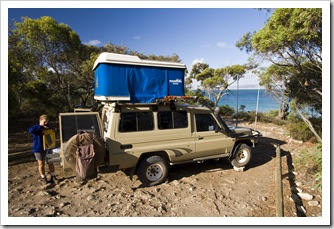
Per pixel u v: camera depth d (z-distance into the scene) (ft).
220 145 18.15
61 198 13.43
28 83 40.57
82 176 12.36
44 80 44.57
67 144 12.35
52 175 15.80
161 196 13.96
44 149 15.28
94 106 17.65
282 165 20.17
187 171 18.86
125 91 14.30
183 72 16.46
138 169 15.08
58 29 38.93
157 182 15.53
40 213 11.55
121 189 14.92
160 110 15.65
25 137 32.78
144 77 14.94
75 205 12.61
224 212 12.17
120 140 14.08
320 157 16.65
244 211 12.28
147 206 12.65
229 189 15.12
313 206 12.72
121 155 14.08
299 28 13.94
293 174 17.74
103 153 13.24
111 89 13.93
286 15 14.44
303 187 15.25
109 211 12.01
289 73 26.76
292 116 36.01
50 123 43.21
